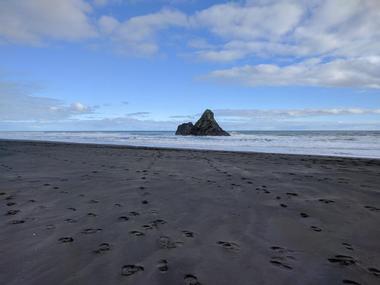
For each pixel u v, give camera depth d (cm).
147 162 1195
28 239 356
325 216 480
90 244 343
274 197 601
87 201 539
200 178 810
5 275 271
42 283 257
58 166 1012
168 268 287
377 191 675
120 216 454
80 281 261
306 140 3734
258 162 1262
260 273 283
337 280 276
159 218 448
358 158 1514
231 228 411
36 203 519
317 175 909
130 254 318
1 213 459
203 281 265
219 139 4234
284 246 353
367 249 353
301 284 266
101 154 1559
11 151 1667
